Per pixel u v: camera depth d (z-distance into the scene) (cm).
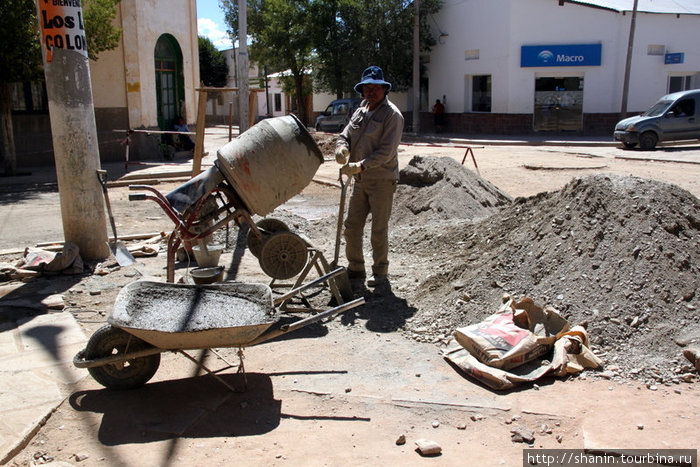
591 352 420
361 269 620
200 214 589
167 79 1966
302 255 570
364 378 414
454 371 422
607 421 347
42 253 673
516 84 2978
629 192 518
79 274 663
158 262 723
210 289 440
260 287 437
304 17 3491
